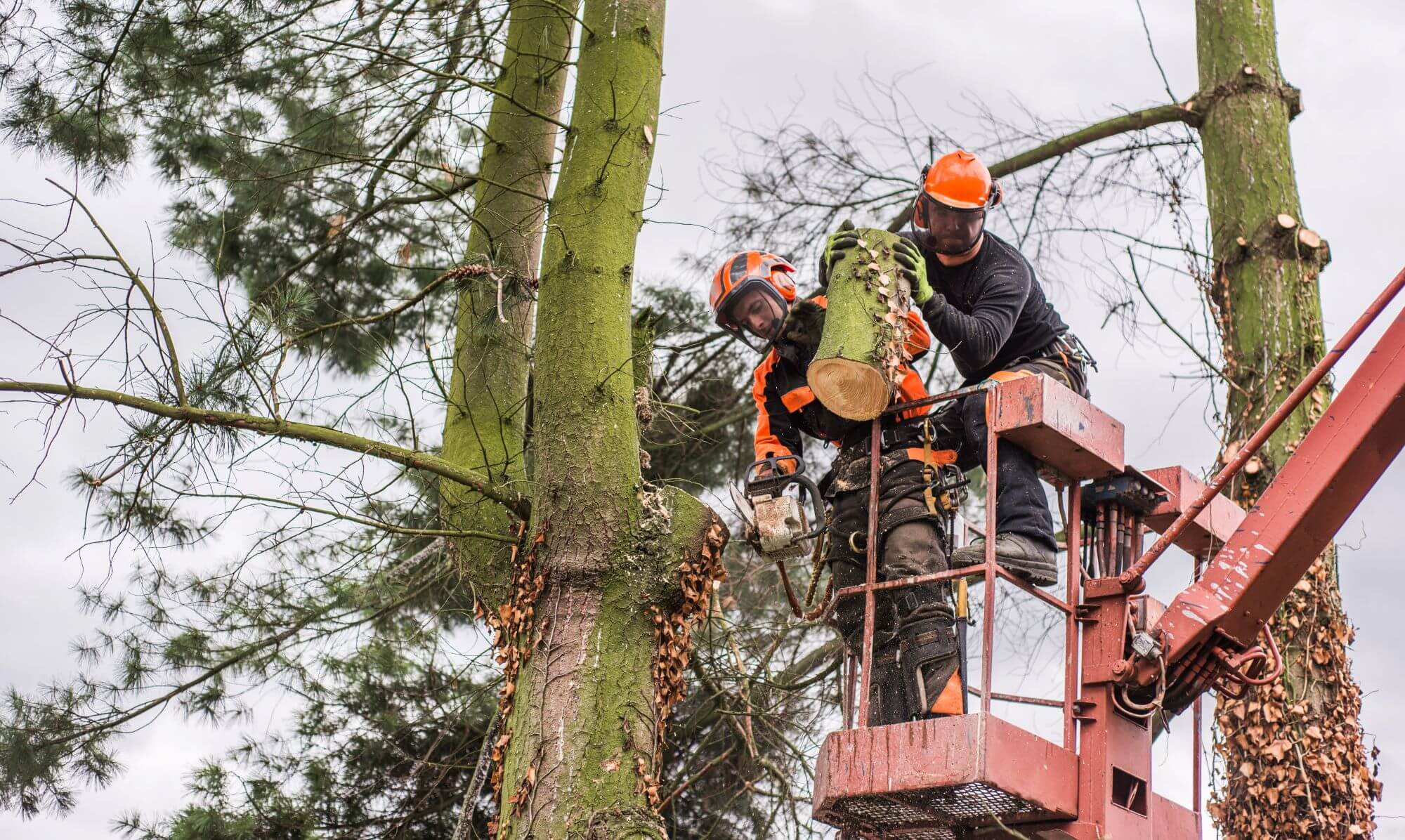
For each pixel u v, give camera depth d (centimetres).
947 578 452
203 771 895
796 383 521
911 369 504
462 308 650
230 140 867
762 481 515
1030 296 511
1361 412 470
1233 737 682
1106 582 477
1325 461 473
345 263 904
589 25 590
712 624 841
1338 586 711
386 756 928
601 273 542
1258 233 810
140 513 646
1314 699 676
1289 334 782
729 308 524
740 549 997
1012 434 464
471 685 915
